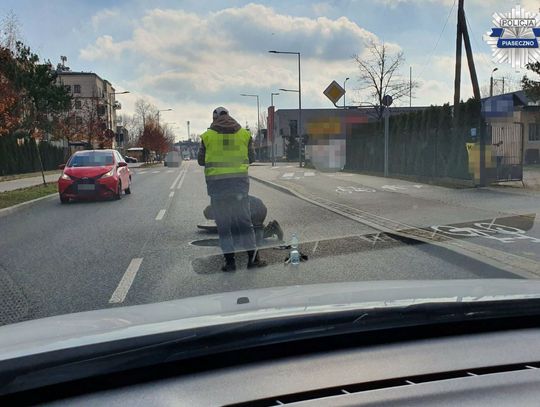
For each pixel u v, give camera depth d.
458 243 7.98
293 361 2.57
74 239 9.27
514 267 6.48
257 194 16.47
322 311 2.79
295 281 6.09
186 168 45.53
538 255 7.21
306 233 9.20
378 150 26.17
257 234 7.75
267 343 2.63
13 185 23.20
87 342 2.41
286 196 15.77
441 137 19.92
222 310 2.96
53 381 2.30
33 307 5.29
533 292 3.29
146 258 7.52
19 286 6.10
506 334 2.95
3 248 8.57
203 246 8.27
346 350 2.71
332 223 10.30
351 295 3.28
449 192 15.47
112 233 9.79
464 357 2.60
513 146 17.58
